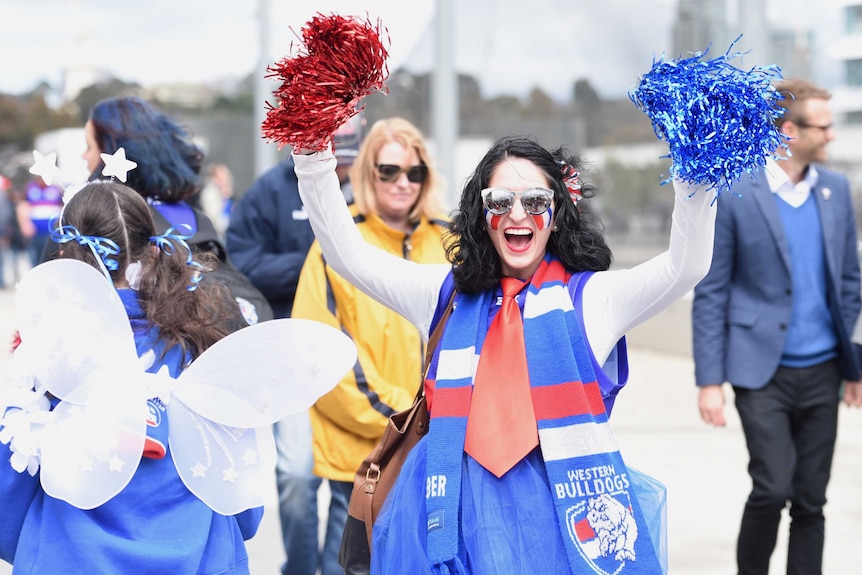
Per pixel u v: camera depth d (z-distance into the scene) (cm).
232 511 276
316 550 464
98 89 3241
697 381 461
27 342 265
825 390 456
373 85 271
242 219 508
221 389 276
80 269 269
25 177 3106
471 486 271
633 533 269
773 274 452
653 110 257
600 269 294
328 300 424
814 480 461
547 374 274
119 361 268
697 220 262
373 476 296
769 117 255
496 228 285
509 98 2330
